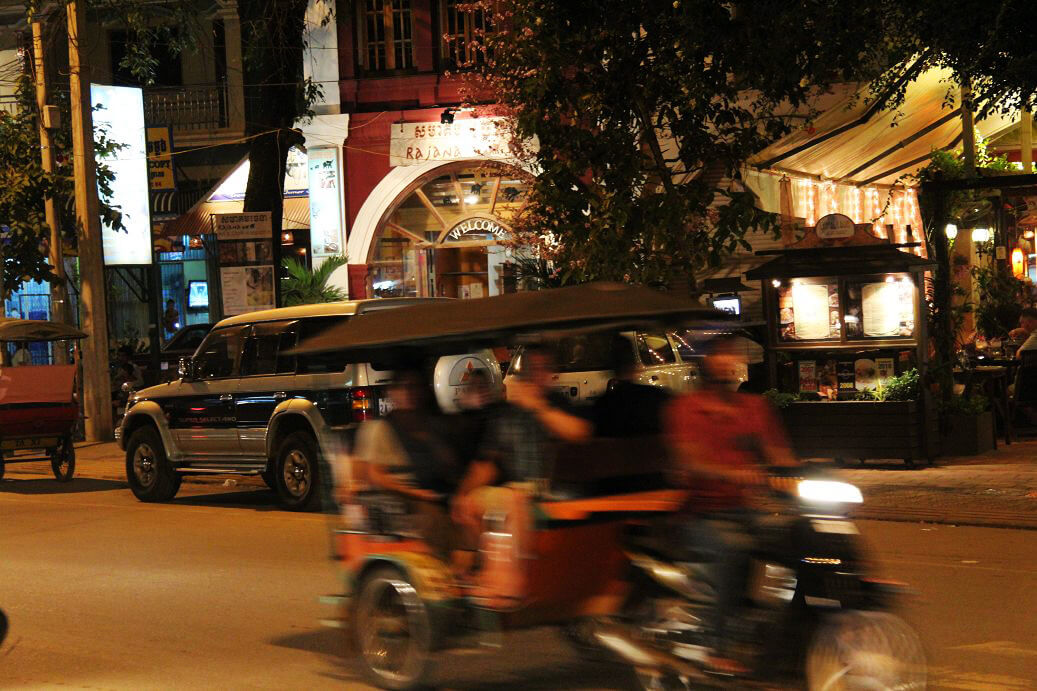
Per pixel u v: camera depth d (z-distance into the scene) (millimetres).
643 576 7699
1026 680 8203
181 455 19031
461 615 8266
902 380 18625
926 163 38312
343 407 16641
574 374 19344
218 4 40562
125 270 42312
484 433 9500
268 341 17797
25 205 30375
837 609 7051
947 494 16047
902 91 19938
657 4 15852
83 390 28922
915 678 7223
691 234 16844
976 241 28406
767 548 7254
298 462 17500
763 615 7203
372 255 36719
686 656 7367
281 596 11797
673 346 21703
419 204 36719
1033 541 13430
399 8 36406
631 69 16219
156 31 34219
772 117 17172
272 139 30047
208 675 9133
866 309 19516
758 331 24328
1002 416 21531
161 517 17672
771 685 7250
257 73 40938
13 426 22000
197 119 41188
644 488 8344
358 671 9148
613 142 16344
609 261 16344
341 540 9266
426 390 9242
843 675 7051
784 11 15438
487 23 35781
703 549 7371
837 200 36125
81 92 27828
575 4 16141
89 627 10766
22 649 10047
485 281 36625
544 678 8766
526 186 34469
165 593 12125
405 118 36125
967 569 11961
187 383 18812
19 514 18469
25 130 32156
